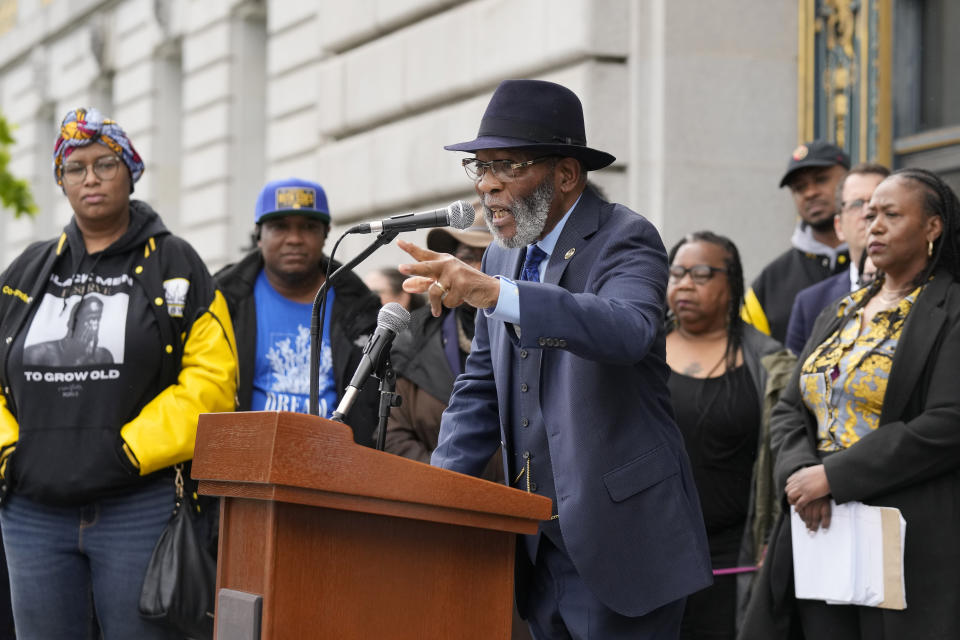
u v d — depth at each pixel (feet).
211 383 14.94
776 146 26.94
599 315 10.46
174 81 57.67
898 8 25.89
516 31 28.78
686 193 26.17
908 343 13.88
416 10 32.76
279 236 17.69
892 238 14.28
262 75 50.06
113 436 14.42
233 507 9.80
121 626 14.58
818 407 14.70
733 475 16.97
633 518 11.57
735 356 17.47
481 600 10.16
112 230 15.31
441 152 31.32
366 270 33.86
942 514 13.57
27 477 14.44
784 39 27.17
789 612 14.69
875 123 25.91
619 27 26.76
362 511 9.41
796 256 21.34
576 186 12.21
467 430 12.99
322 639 9.29
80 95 65.26
